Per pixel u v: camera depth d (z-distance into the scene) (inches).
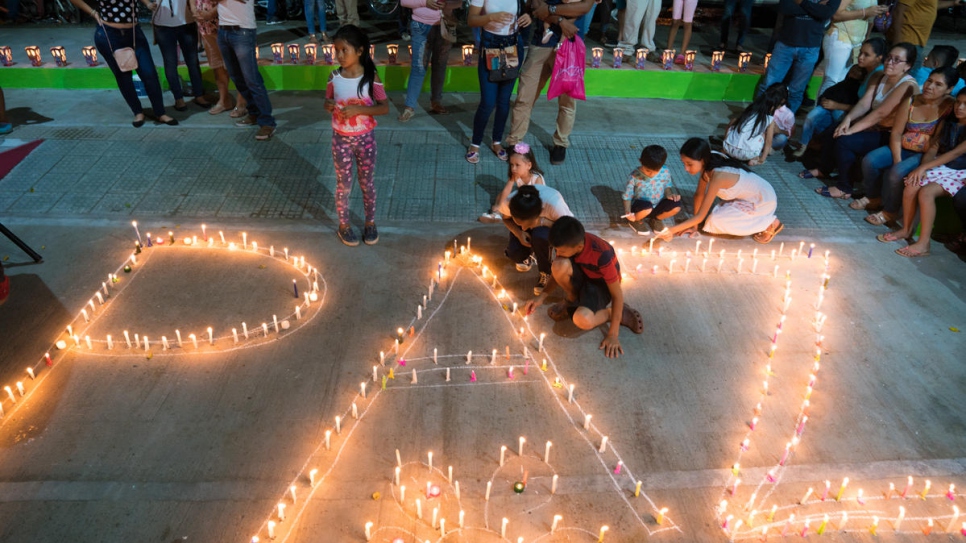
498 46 282.2
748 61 405.1
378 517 154.5
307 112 363.3
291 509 155.0
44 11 493.0
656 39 479.2
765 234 263.7
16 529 147.6
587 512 157.2
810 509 160.1
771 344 213.0
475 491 161.0
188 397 184.1
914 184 256.4
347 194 243.0
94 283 227.9
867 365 205.5
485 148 329.7
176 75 350.3
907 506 161.6
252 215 270.7
